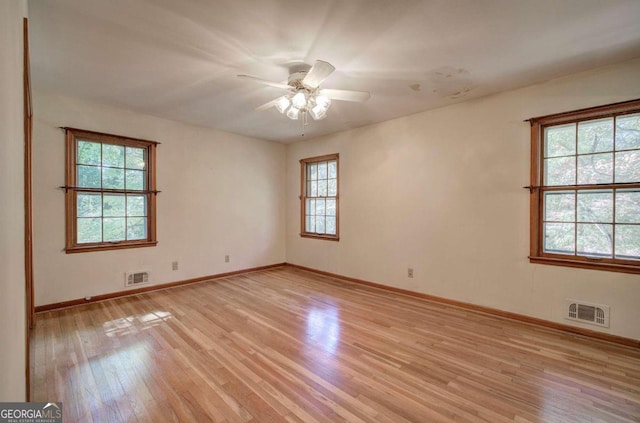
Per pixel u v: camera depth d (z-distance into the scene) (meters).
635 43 2.24
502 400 1.86
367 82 2.93
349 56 2.43
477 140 3.37
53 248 3.33
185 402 1.83
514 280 3.13
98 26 2.03
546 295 2.94
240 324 2.99
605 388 1.98
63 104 3.36
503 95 3.18
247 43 2.24
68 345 2.53
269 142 5.58
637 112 2.53
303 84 2.48
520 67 2.63
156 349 2.47
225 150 4.90
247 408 1.78
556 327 2.88
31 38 2.17
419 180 3.88
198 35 2.14
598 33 2.11
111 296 3.75
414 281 3.93
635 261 2.54
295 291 4.16
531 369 2.20
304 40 2.20
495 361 2.31
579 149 2.82
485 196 3.32
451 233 3.59
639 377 2.10
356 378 2.09
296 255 5.66
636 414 1.73
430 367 2.23
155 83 2.97
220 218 4.86
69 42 2.23
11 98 0.69
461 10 1.86
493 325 3.00
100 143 3.68
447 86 3.03
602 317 2.66
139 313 3.27
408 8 1.84
